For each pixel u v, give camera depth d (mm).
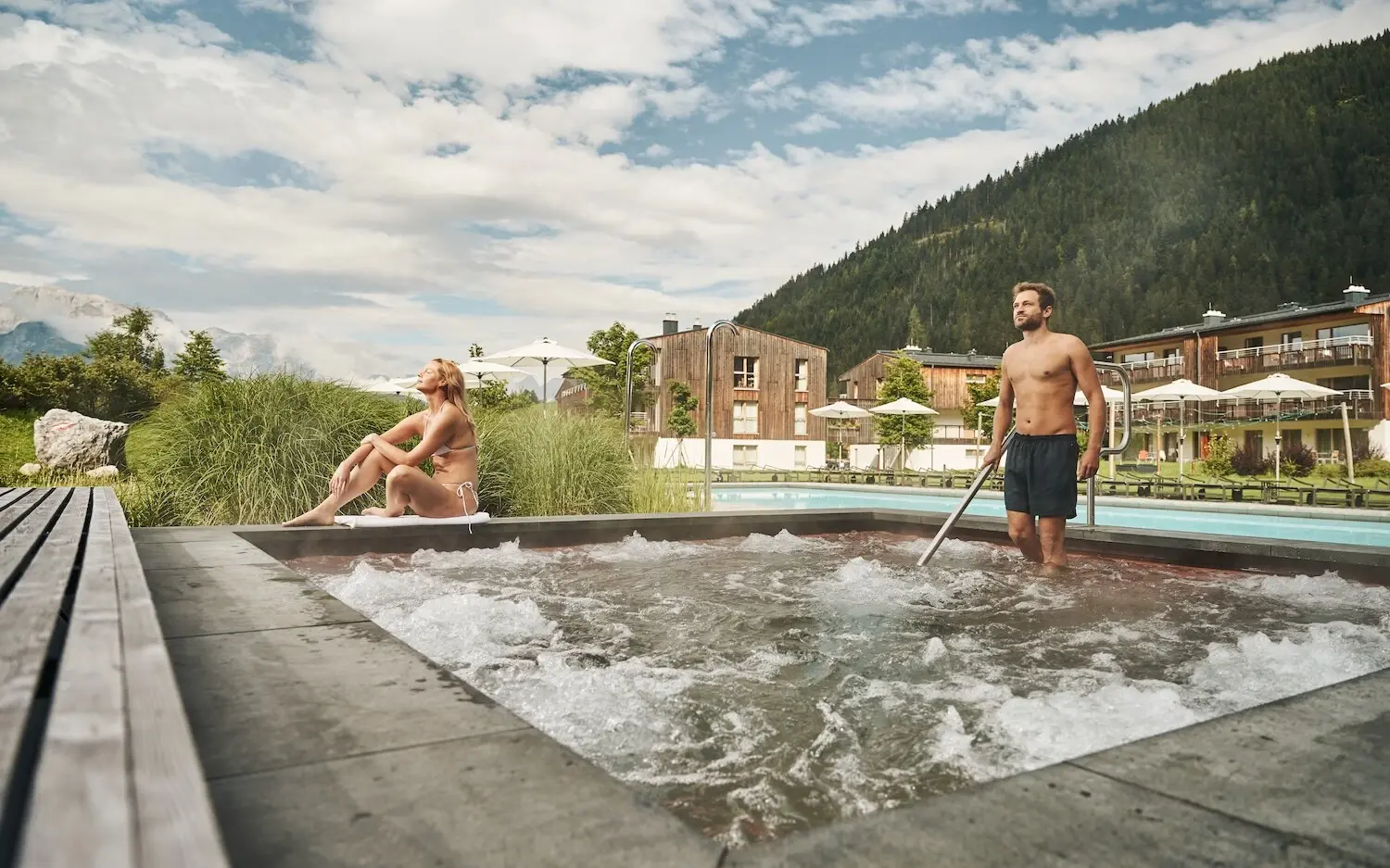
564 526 5434
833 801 1487
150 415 7016
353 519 4883
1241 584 4016
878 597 3662
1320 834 902
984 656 2594
